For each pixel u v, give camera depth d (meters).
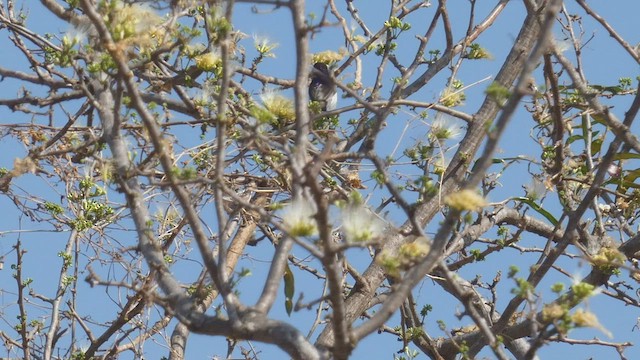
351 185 10.99
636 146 10.13
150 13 8.20
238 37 11.15
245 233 12.58
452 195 6.71
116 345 11.91
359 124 11.38
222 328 7.24
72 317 12.16
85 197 12.02
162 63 10.50
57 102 11.21
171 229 12.01
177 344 11.83
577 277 7.22
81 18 9.00
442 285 12.25
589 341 10.48
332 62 11.84
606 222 12.67
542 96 10.91
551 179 10.88
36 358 12.12
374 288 10.55
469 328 12.54
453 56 12.11
